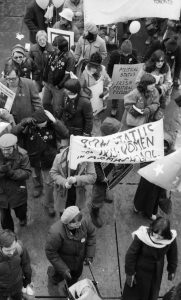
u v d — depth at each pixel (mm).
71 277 4027
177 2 6426
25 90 4766
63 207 4395
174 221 5117
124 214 5141
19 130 4312
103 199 4707
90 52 6027
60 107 5039
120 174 4477
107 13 6418
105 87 5715
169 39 6270
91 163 4133
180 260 4680
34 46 5605
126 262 3598
